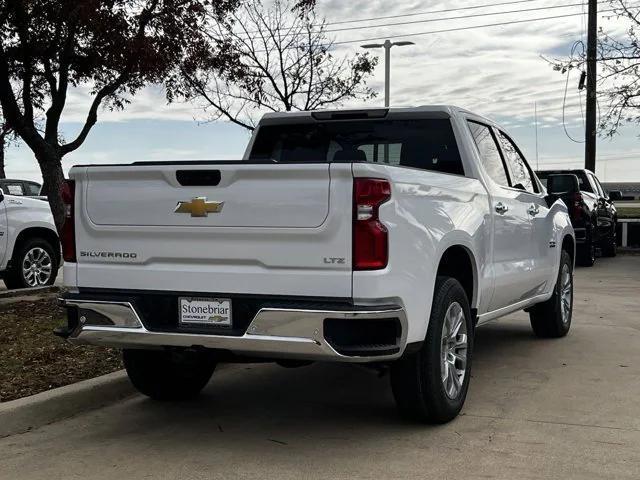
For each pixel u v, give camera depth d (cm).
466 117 614
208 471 422
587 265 1641
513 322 925
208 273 441
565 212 831
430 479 403
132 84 960
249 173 429
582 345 771
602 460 429
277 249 427
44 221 1159
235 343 431
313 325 414
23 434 499
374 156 622
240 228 433
